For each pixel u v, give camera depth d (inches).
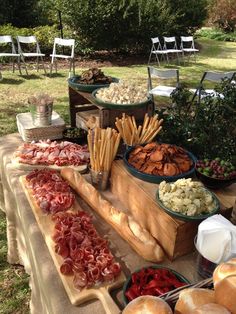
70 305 37.5
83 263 39.9
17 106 183.3
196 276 41.0
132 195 51.3
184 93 79.8
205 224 37.5
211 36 547.2
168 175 50.7
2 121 161.2
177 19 391.2
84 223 46.4
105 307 36.3
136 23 333.7
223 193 50.6
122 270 42.2
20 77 244.2
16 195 56.9
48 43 317.7
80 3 308.2
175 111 76.1
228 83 87.2
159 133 68.0
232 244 35.5
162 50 349.1
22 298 74.4
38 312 54.2
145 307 27.9
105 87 77.6
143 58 353.7
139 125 65.8
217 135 66.8
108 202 52.2
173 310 29.9
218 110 73.2
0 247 87.7
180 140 66.4
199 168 52.1
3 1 345.1
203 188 45.6
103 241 43.7
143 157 53.9
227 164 51.6
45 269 42.1
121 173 53.6
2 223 96.0
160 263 43.4
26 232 51.2
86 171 63.9
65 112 176.9
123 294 36.7
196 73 296.0
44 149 66.7
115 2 313.6
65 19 319.3
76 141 73.7
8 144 74.7
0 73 231.6
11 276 79.2
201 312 25.5
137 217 51.3
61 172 60.5
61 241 42.9
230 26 595.8
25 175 61.1
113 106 66.2
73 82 80.7
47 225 48.3
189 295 29.0
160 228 44.7
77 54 335.3
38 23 375.9
